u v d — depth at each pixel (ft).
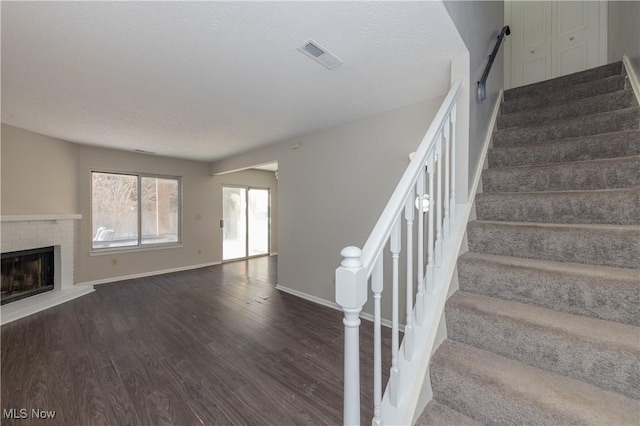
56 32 5.08
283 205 13.99
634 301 3.54
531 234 4.91
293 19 4.83
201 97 8.20
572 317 3.84
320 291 12.16
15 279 11.73
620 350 3.08
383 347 8.01
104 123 10.62
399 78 7.20
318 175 12.19
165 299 12.60
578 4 10.30
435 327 4.07
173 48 5.66
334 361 7.34
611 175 5.30
